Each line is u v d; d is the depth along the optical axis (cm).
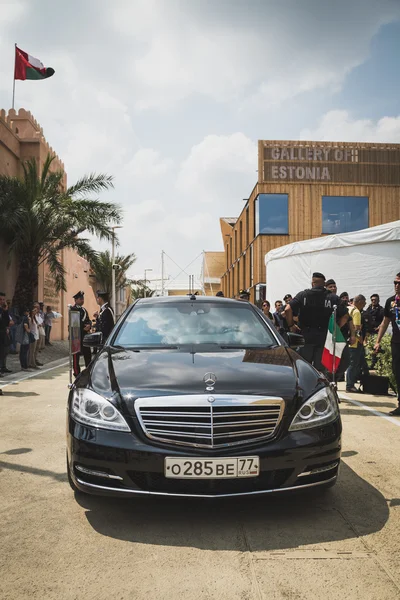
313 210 2841
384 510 341
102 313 998
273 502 355
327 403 343
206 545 291
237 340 449
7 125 1989
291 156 2859
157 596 240
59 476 413
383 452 474
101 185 1934
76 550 286
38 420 629
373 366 888
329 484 332
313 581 252
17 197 1811
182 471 304
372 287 1292
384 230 1264
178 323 473
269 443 313
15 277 2027
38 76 2227
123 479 310
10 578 257
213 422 312
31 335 1312
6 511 342
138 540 298
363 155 2894
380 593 241
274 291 1642
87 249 1958
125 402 324
